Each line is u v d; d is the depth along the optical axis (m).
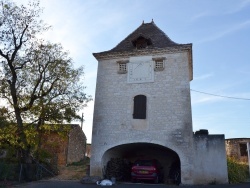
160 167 16.97
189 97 15.73
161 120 15.77
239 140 25.59
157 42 18.19
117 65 17.70
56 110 16.75
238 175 15.66
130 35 19.83
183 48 16.53
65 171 21.84
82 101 17.69
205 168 14.65
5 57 16.83
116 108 16.77
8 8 16.91
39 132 17.64
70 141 27.75
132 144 16.34
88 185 13.30
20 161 16.97
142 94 16.58
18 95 17.25
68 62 18.12
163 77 16.55
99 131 16.58
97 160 16.03
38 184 13.78
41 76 17.50
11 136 15.84
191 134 15.09
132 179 15.70
